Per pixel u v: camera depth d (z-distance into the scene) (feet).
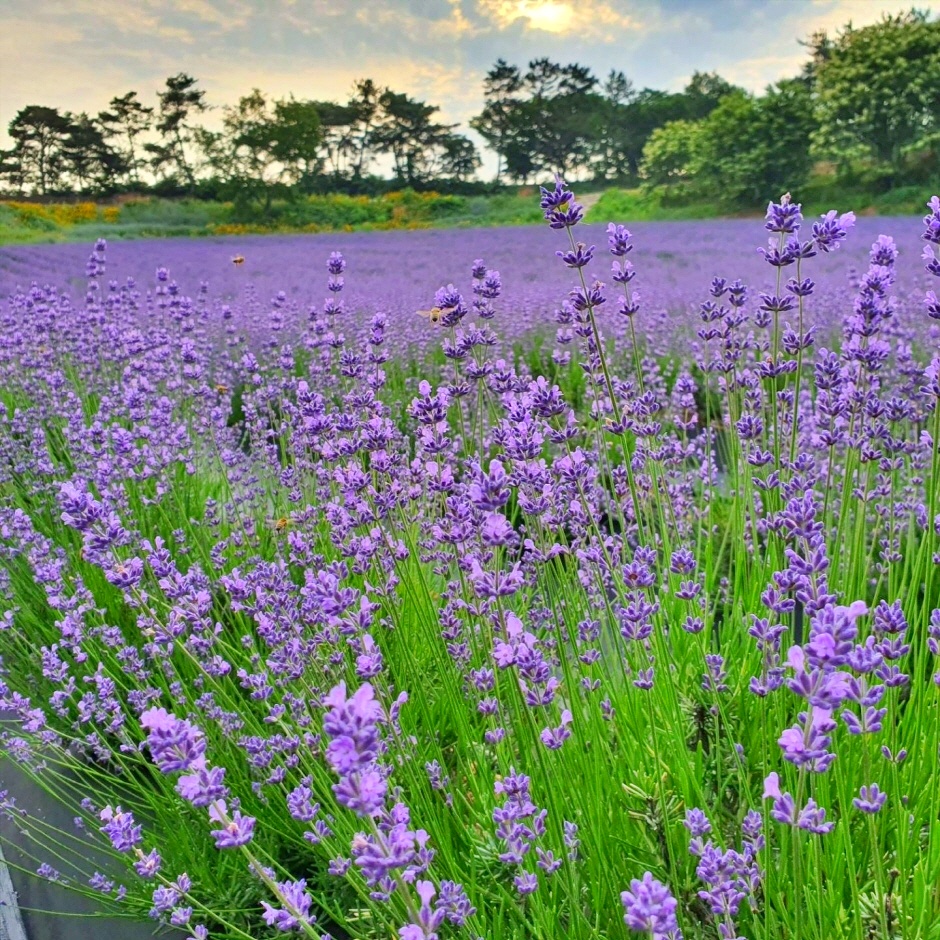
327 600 6.87
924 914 6.35
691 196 124.16
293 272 57.98
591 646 8.97
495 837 7.80
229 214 133.90
